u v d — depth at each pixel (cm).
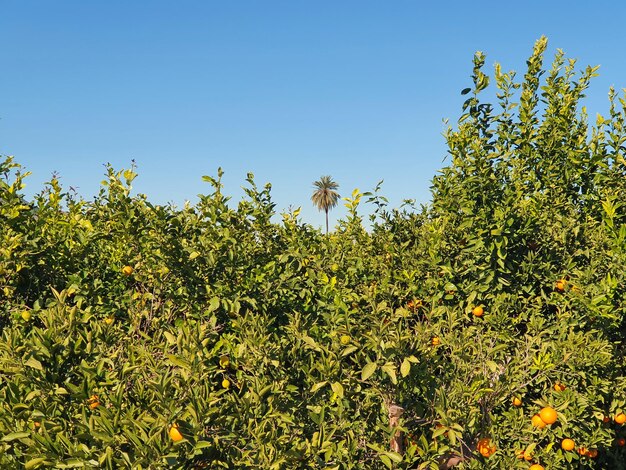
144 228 484
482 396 440
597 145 658
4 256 441
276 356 365
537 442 479
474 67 620
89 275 505
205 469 297
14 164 483
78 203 600
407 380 386
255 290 483
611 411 527
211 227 490
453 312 467
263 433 309
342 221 742
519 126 696
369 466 373
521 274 559
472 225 561
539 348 503
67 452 268
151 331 468
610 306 503
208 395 296
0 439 269
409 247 646
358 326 423
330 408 369
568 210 650
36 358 294
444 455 401
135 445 257
